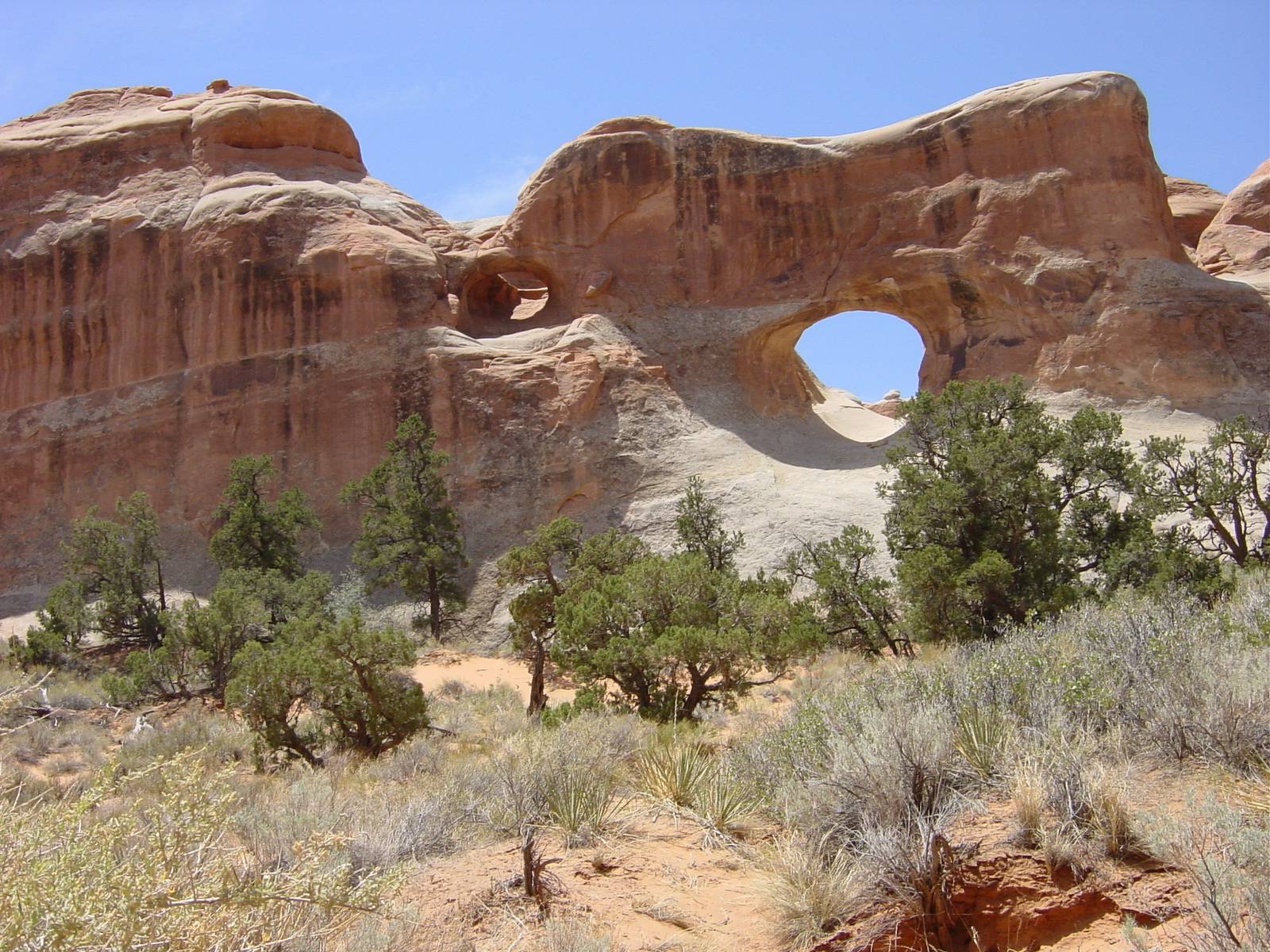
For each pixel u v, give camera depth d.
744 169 47.62
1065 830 5.74
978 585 20.47
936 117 46.00
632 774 9.37
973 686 8.18
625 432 42.59
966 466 22.84
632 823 7.75
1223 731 6.51
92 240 50.56
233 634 28.22
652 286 47.09
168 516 45.81
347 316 46.34
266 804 10.70
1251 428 26.16
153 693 27.56
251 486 40.84
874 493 37.84
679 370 45.06
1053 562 21.66
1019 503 22.41
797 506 37.72
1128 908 5.22
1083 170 43.09
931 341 44.72
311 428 45.28
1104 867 5.50
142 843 4.70
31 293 50.81
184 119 53.12
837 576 23.92
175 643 27.81
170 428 47.06
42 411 49.25
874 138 46.62
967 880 5.69
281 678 19.06
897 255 44.66
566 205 48.47
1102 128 43.34
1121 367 39.97
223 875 4.49
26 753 19.08
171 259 49.19
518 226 48.75
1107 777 6.03
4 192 52.88
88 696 27.31
